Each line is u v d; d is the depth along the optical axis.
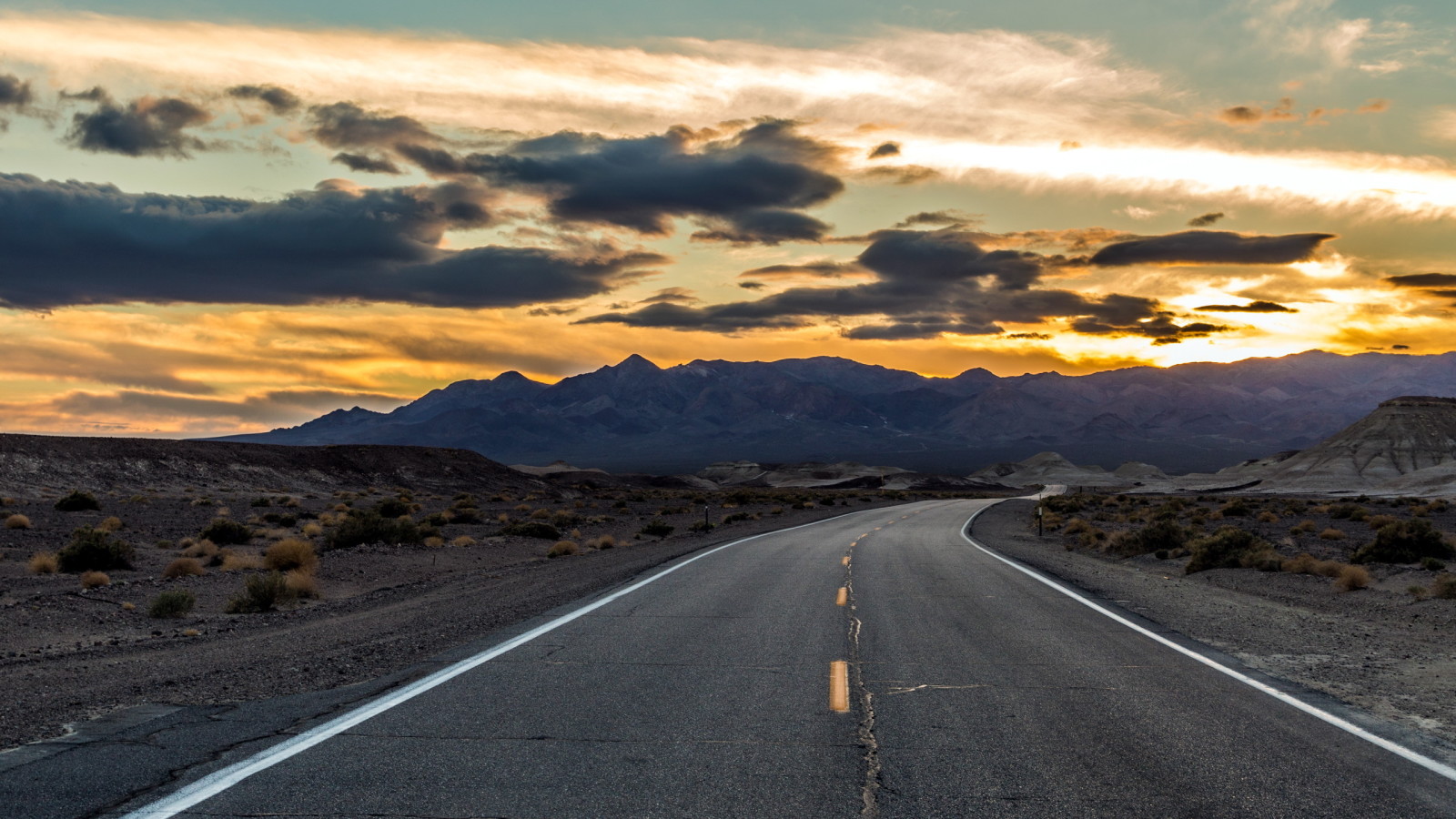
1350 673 8.79
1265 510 54.81
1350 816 4.94
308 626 13.43
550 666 9.09
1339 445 159.12
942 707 7.38
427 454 91.81
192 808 4.97
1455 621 13.02
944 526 40.16
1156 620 12.42
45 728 6.66
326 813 4.92
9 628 13.45
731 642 10.55
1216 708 7.36
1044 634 11.12
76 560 21.05
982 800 5.17
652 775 5.59
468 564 25.14
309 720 6.91
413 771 5.65
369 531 28.08
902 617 12.66
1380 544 22.38
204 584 19.05
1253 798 5.22
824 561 21.94
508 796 5.20
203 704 7.44
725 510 59.72
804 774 5.62
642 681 8.40
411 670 8.90
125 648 11.73
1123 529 39.31
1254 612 13.41
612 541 32.81
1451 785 5.45
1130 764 5.84
